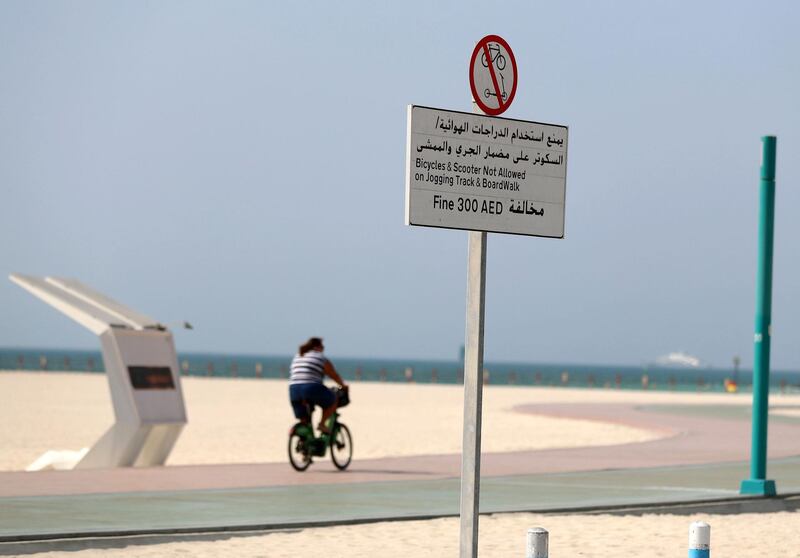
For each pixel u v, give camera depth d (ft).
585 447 73.56
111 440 59.72
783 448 76.54
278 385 228.22
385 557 33.76
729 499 45.93
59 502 41.63
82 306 61.87
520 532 38.55
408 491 47.60
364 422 114.42
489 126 25.90
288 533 37.04
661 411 133.39
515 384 336.29
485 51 26.03
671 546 36.94
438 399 176.35
